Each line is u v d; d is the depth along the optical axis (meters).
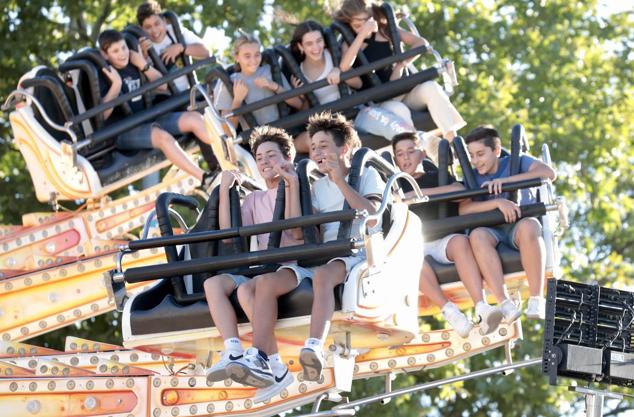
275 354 15.16
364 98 22.39
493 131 18.70
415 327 16.08
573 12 39.38
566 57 38.19
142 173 24.19
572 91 38.06
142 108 24.61
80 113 23.69
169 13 25.61
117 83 23.55
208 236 15.66
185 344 16.38
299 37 22.44
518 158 18.48
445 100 22.56
